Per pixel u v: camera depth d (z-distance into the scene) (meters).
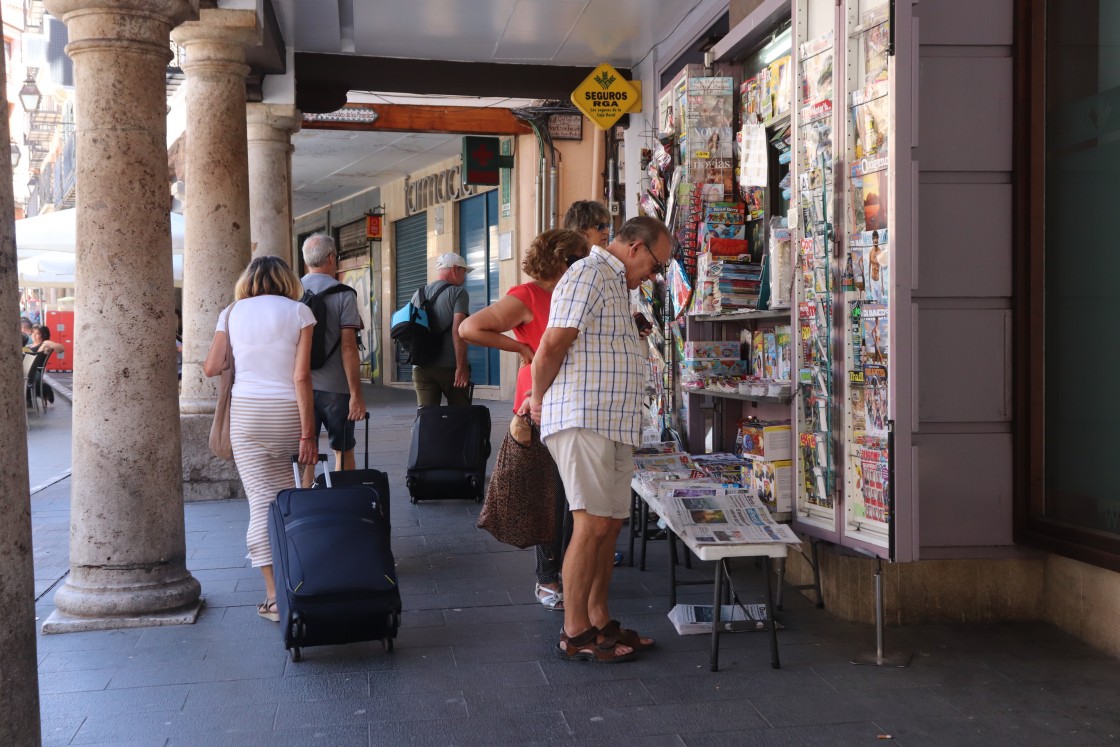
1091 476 4.32
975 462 4.55
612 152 12.16
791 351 5.22
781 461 5.24
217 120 7.92
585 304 4.04
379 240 22.67
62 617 4.89
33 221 14.34
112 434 4.91
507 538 4.84
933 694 3.90
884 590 4.70
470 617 5.00
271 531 4.44
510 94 9.99
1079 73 4.29
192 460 8.14
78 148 4.84
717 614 4.18
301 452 4.79
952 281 4.48
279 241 10.18
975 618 4.75
